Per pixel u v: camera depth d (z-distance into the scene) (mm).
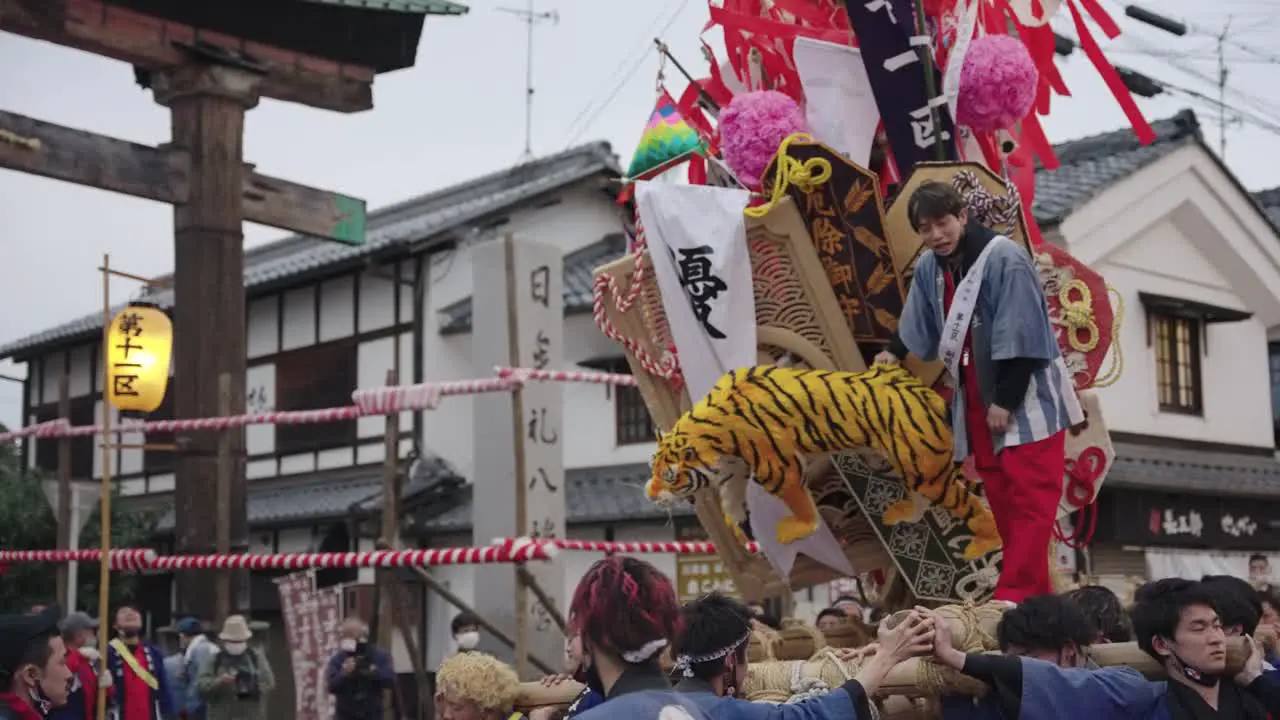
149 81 13047
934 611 3516
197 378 12039
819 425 3990
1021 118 4609
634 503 16250
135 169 11875
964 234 3887
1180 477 15195
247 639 11156
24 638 4047
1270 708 3279
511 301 10375
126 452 22609
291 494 19406
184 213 12250
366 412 10617
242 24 12391
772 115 4488
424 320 18453
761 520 4289
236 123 12445
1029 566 3791
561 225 19562
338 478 19297
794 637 4207
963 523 4125
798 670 3508
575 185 19422
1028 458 3811
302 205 13102
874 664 3139
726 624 3148
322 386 19766
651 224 4410
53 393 24156
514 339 10344
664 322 4676
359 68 13367
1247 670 3328
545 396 10555
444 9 12984
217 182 12266
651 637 2723
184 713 10953
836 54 4484
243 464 12102
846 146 4465
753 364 4328
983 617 3576
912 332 4059
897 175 4535
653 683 2713
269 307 20656
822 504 4426
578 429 17609
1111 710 3174
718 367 4395
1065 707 3137
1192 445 16250
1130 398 15594
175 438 11938
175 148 12203
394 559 9195
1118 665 3475
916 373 4215
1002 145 4930
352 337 19391
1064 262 4473
